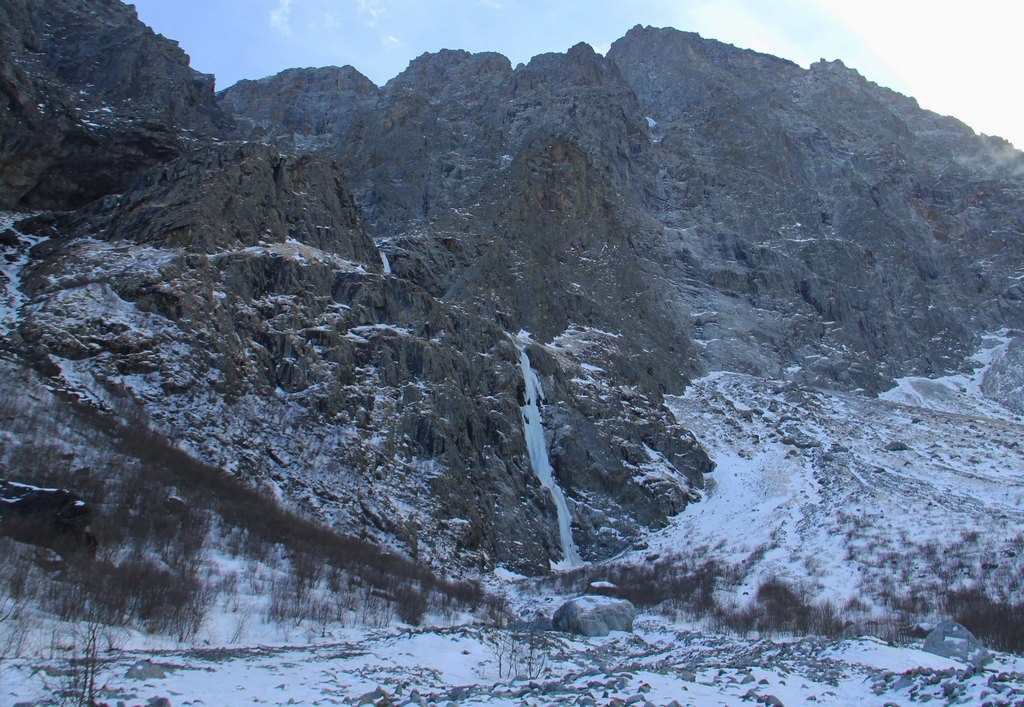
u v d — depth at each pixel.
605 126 133.75
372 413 59.12
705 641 35.12
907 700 20.78
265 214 69.56
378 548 49.22
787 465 74.62
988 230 169.00
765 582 49.19
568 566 62.53
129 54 101.00
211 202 65.88
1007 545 48.62
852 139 181.25
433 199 114.88
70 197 79.62
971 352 141.12
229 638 28.22
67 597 25.41
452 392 64.25
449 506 57.53
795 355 116.56
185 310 55.78
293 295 63.56
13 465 36.84
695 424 84.62
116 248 62.88
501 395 69.12
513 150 126.25
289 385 57.25
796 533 56.97
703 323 112.19
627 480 69.56
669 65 191.38
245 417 53.19
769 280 125.69
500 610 44.19
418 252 87.44
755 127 156.75
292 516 46.78
